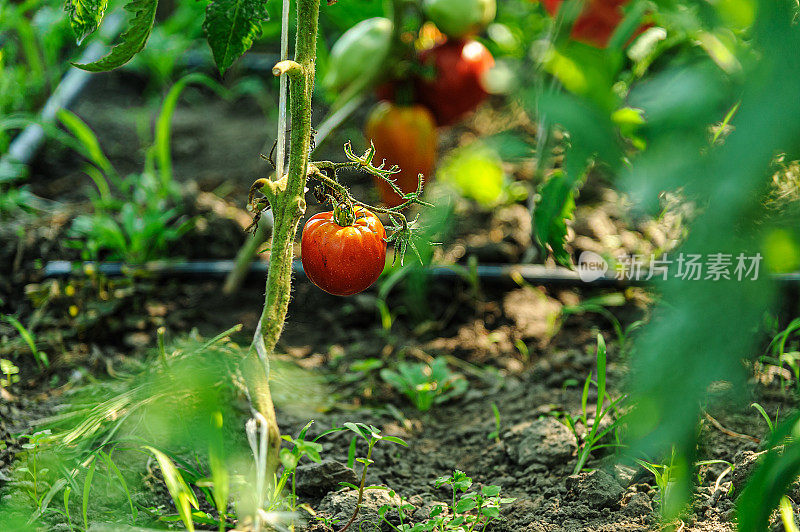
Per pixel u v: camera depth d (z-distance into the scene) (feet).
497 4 13.29
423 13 10.27
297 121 8.55
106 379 9.93
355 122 14.60
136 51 8.70
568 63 8.84
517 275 10.61
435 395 9.89
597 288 10.59
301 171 8.57
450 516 9.05
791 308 9.97
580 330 10.35
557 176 9.37
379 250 8.74
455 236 11.23
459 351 10.28
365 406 9.90
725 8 8.36
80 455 9.12
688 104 8.16
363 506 9.00
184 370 9.01
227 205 11.91
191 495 8.71
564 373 9.97
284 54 8.71
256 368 8.54
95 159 11.33
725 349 7.84
